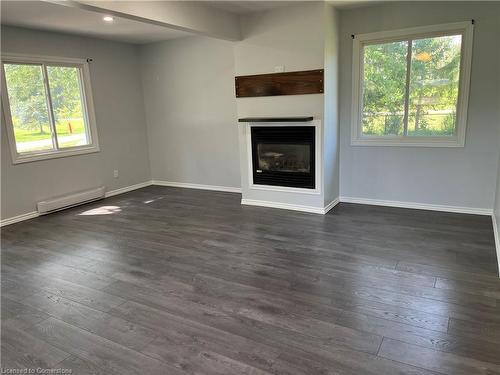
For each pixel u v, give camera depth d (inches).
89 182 230.2
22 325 98.1
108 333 93.4
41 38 197.9
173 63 243.6
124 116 250.2
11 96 189.5
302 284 114.5
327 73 172.2
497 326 90.0
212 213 193.9
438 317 94.6
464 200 176.1
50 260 140.6
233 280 119.0
